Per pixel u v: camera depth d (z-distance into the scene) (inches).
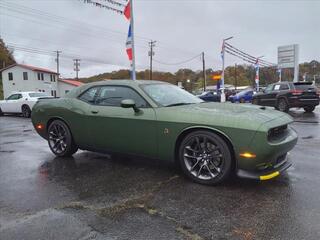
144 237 97.4
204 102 181.2
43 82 2142.0
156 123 155.5
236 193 133.6
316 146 236.8
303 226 102.3
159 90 175.5
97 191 140.3
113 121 171.6
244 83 3531.0
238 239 95.0
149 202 125.4
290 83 555.8
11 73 2062.0
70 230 103.2
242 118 136.0
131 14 617.0
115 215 114.0
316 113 538.0
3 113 663.1
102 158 203.2
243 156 133.1
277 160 143.2
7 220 112.0
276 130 138.8
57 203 127.3
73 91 206.1
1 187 149.0
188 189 139.6
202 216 111.4
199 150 146.9
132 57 626.2
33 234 101.0
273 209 116.1
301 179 151.5
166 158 157.1
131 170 172.1
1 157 216.5
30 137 315.3
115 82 182.5
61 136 207.8
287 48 1080.8
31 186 149.9
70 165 187.9
